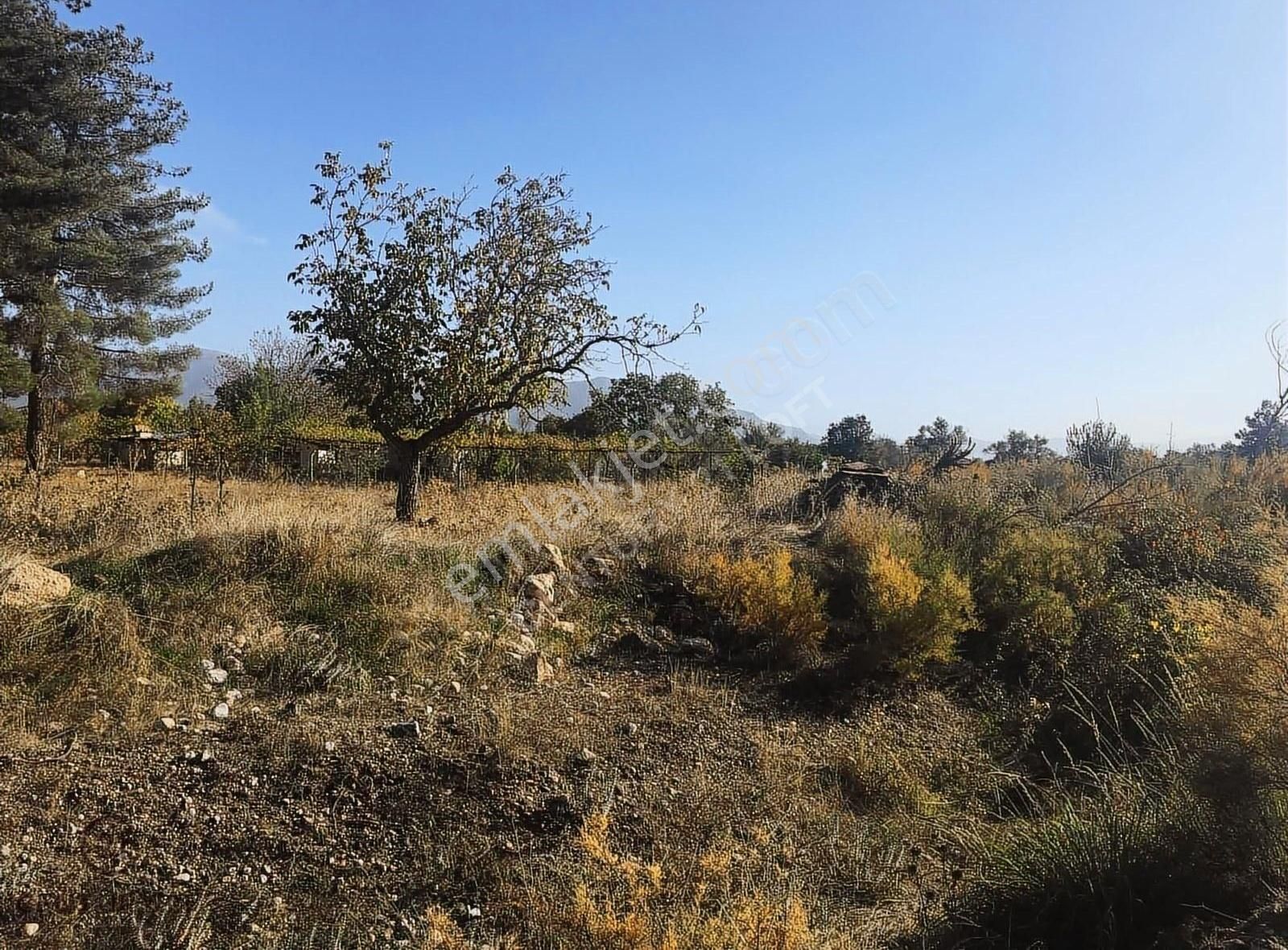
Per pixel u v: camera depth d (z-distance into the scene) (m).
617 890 3.29
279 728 4.64
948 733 5.71
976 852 4.01
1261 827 3.25
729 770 4.89
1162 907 3.24
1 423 16.98
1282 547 7.57
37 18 17.61
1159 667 5.46
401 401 9.14
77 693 4.67
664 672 6.35
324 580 6.39
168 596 5.92
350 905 3.44
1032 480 13.41
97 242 17.94
